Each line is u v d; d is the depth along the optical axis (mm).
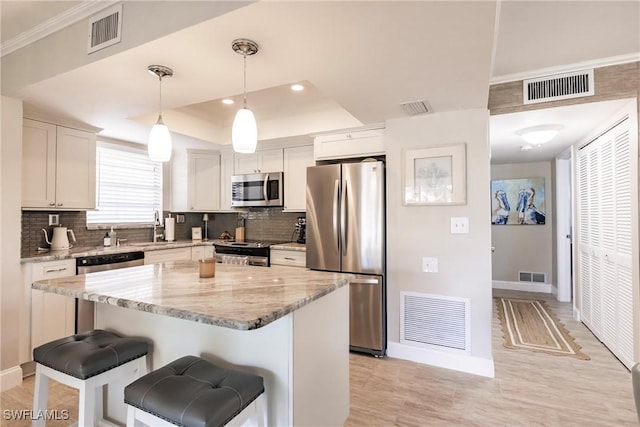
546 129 3260
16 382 2463
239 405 1251
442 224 2832
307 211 3305
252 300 1398
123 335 1879
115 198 3984
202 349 1647
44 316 2678
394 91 2324
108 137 3791
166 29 1610
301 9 1397
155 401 1213
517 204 5539
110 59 1854
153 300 1396
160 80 2123
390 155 3033
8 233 2455
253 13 1428
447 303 2805
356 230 3068
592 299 3549
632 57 2510
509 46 2377
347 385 1965
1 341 2410
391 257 3016
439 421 2037
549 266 5355
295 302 1372
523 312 4332
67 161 3137
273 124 3922
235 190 4402
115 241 3818
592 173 3479
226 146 4305
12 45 2291
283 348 1443
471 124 2742
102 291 1548
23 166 2807
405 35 1601
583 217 3795
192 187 4441
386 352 3020
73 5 1890
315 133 3570
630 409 2162
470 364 2697
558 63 2643
